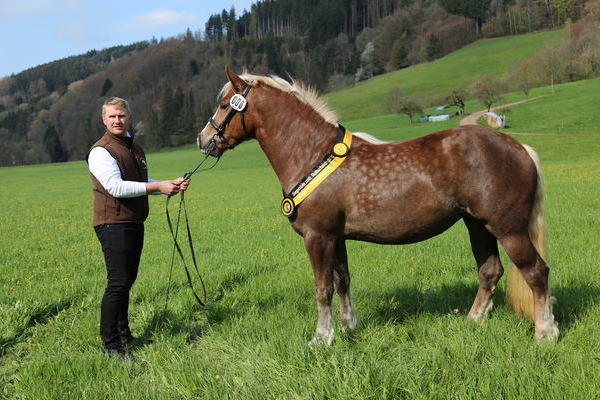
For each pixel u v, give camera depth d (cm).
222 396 344
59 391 358
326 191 411
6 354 456
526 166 401
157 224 1293
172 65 15812
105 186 415
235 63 15712
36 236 1160
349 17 18138
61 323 521
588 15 9950
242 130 453
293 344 408
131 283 448
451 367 356
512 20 13462
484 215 400
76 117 13412
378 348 403
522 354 371
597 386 318
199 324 517
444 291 562
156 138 11350
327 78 14400
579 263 615
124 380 374
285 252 853
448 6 14888
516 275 442
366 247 834
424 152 407
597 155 3167
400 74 12225
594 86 6500
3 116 15350
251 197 1995
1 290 650
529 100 6469
